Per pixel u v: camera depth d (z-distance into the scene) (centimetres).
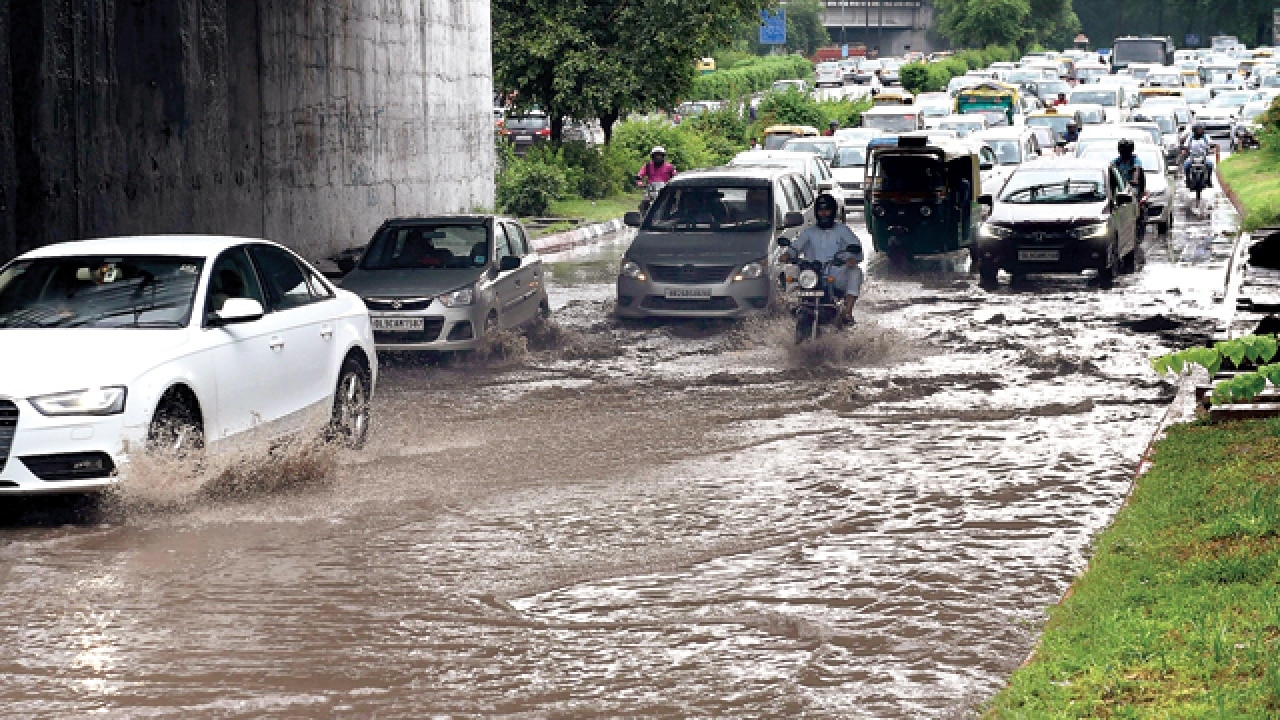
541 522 974
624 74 4306
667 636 746
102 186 1903
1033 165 2569
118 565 873
